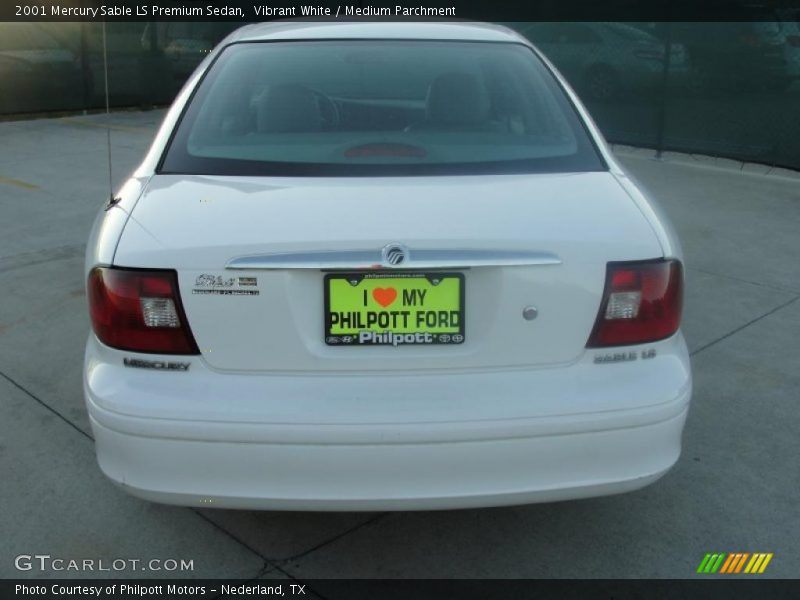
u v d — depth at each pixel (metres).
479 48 3.20
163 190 2.45
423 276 2.16
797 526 2.83
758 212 6.67
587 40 10.20
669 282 2.30
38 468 3.12
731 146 8.45
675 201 7.00
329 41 3.20
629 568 2.63
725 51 8.38
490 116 2.86
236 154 2.64
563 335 2.22
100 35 12.20
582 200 2.40
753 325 4.47
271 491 2.19
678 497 2.97
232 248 2.15
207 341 2.18
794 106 8.05
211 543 2.74
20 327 4.37
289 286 2.15
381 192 2.38
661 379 2.27
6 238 5.90
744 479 3.08
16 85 11.62
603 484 2.26
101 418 2.20
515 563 2.65
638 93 9.27
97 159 8.70
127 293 2.19
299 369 2.18
